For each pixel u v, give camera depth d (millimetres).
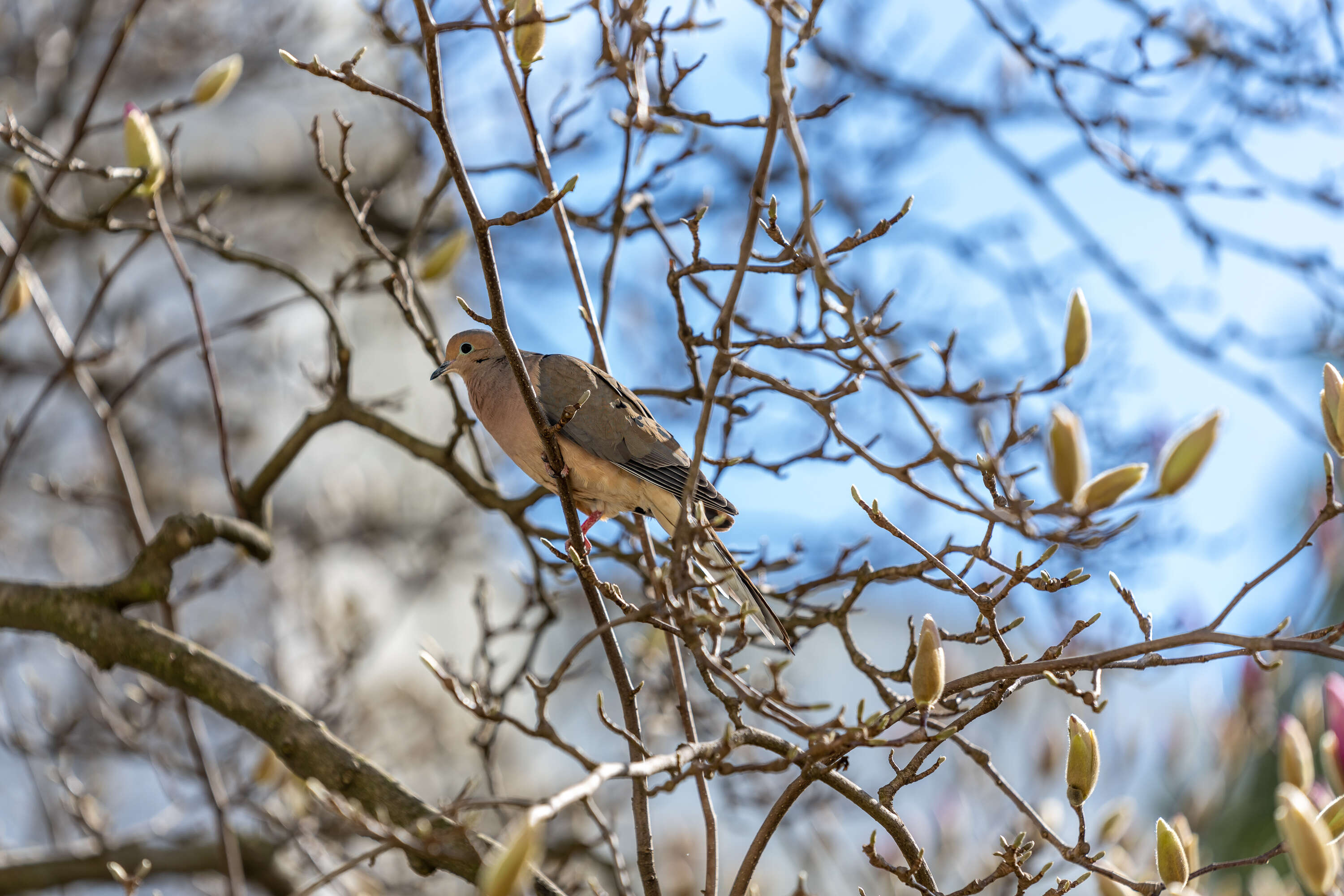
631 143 8359
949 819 10250
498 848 6910
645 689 11266
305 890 4660
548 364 8617
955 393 6227
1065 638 5676
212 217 18875
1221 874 9547
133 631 8445
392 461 18531
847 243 5789
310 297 9797
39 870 10812
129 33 8578
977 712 5617
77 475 17000
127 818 15305
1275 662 5117
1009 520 4840
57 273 18672
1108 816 7473
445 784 16125
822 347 5777
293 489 17750
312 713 12406
